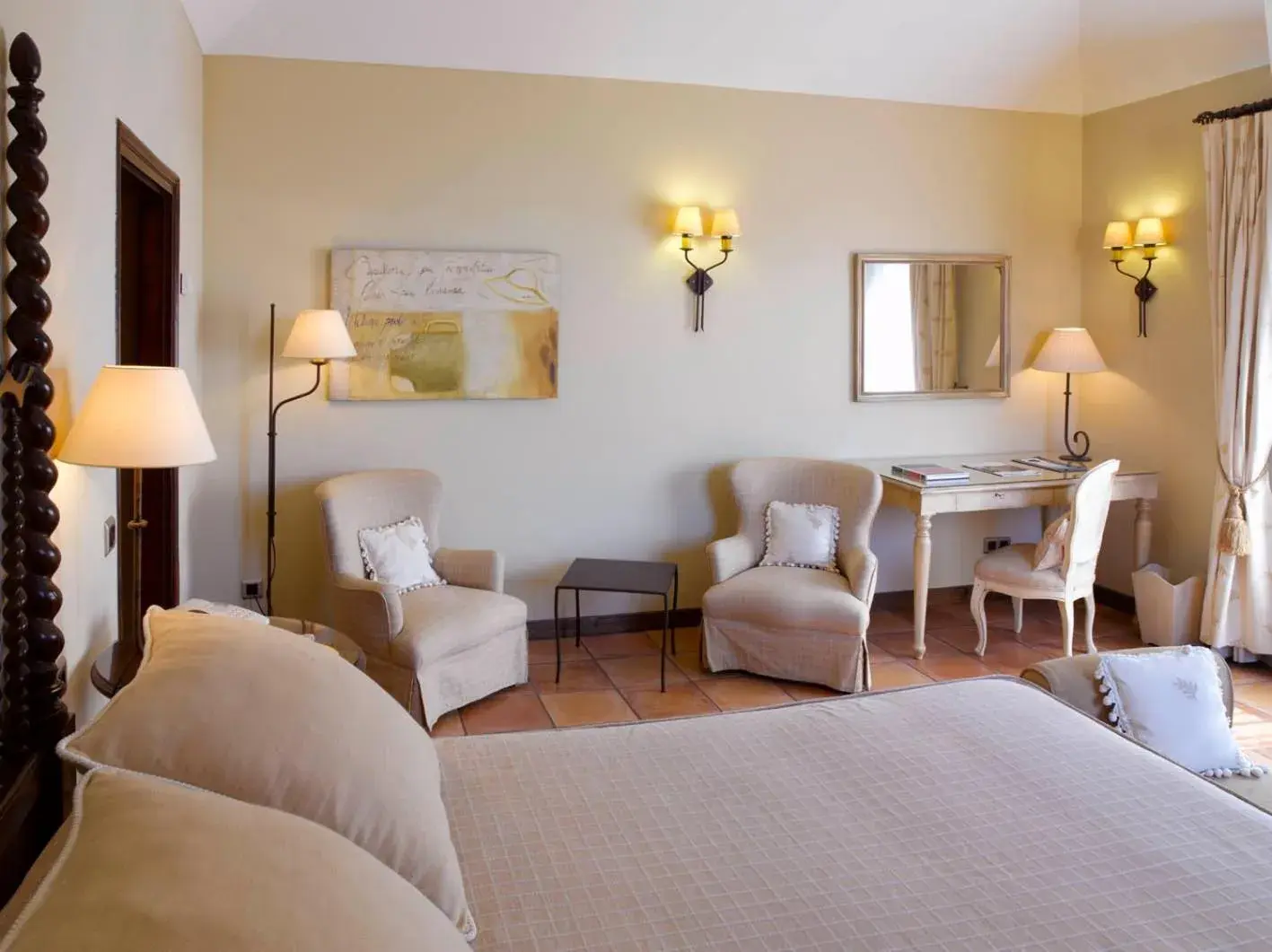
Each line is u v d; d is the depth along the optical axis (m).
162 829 1.19
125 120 2.84
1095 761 2.28
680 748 2.36
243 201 4.42
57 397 2.20
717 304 5.04
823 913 1.69
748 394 5.13
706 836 1.95
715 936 1.63
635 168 4.86
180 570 3.89
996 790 2.14
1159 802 2.09
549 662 4.68
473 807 2.07
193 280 4.16
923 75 5.10
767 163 5.05
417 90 4.57
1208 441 4.88
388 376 4.60
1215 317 4.60
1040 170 5.48
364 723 1.77
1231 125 4.48
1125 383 5.35
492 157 4.68
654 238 4.92
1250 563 4.55
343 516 4.08
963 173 5.35
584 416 4.91
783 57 4.85
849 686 4.25
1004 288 5.46
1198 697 2.76
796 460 4.87
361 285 4.53
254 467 4.52
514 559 4.89
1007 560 4.74
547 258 4.75
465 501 4.79
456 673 3.96
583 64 4.71
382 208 4.57
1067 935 1.63
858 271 5.20
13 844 1.77
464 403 4.74
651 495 5.04
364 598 3.81
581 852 1.89
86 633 2.49
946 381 5.41
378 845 1.56
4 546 1.97
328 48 4.42
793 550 4.69
